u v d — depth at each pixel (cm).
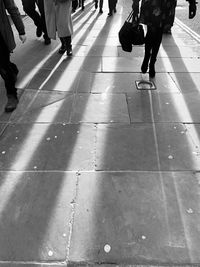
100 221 259
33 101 455
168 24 484
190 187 294
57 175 311
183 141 361
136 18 480
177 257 230
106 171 315
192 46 708
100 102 450
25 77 535
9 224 258
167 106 439
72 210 270
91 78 532
